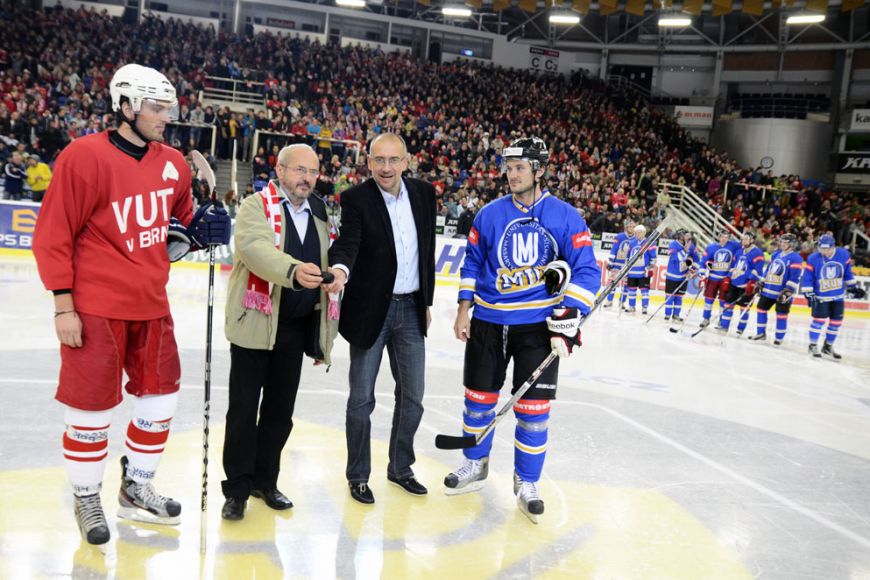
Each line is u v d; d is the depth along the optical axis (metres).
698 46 32.19
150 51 23.30
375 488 3.95
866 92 30.25
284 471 4.09
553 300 3.74
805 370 9.55
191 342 7.62
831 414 6.87
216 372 6.35
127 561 2.92
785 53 31.25
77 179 2.80
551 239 3.70
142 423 3.18
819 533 3.80
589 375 7.74
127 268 2.95
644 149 27.11
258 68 24.72
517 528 3.57
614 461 4.79
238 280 3.36
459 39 30.34
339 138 21.22
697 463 4.88
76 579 2.75
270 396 3.53
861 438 5.99
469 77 27.55
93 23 23.61
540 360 3.73
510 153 3.65
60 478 3.71
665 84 33.09
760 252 12.52
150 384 3.09
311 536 3.29
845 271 10.91
